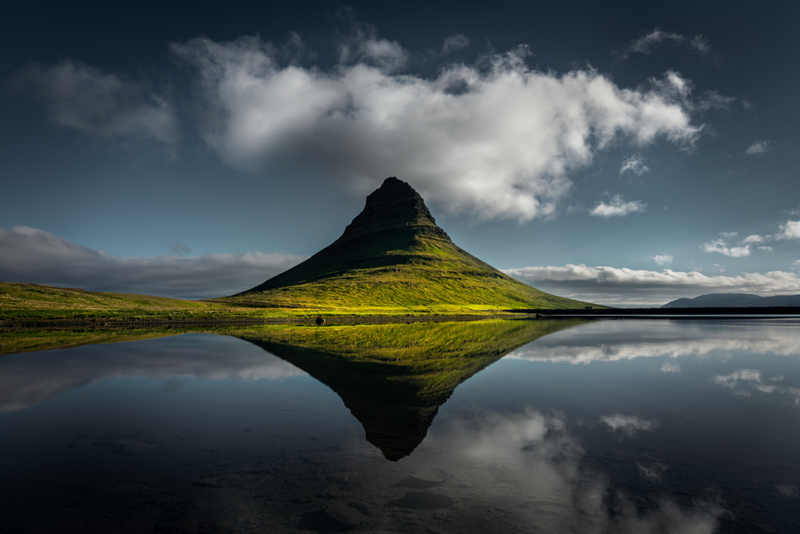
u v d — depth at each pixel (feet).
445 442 40.16
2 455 37.19
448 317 490.08
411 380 73.77
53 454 37.45
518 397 59.82
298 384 70.03
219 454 37.24
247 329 243.40
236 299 641.40
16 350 119.14
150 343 143.13
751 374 79.36
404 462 35.01
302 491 29.58
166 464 34.96
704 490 29.53
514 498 28.37
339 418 49.06
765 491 29.32
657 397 59.62
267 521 25.30
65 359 100.68
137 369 86.28
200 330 227.40
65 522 25.16
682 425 45.80
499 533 23.59
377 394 62.13
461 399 58.49
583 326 265.54
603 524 24.76
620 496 28.58
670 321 339.57
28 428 45.47
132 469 33.86
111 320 303.27
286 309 442.09
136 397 60.49
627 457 36.11
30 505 27.45
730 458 35.86
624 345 135.74
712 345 134.72
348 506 27.12
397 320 419.54
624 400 57.67
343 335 192.24
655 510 26.58
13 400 58.75
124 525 24.86
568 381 72.33
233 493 29.27
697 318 411.34
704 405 54.85
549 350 122.11
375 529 24.21
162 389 66.13
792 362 95.35
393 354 114.01
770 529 24.03
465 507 27.07
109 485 30.71
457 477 31.94
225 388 66.85
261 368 88.02
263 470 33.45
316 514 26.12
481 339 163.94
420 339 166.20
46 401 58.13
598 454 36.91
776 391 63.72
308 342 151.64
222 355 110.11
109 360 99.14
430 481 31.19
